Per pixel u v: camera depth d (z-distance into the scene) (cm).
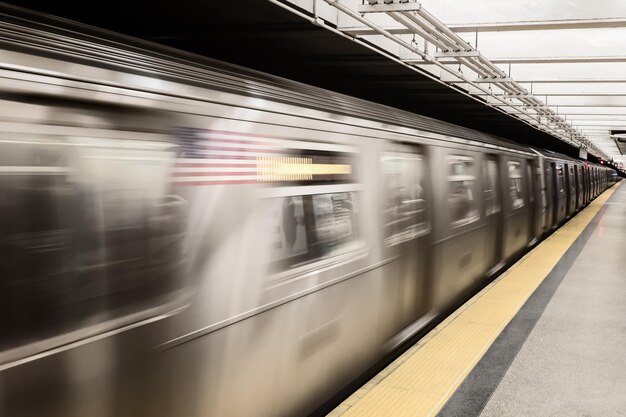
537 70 781
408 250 497
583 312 580
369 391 373
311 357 344
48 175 192
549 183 1367
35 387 186
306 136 339
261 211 295
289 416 327
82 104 204
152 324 229
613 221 1684
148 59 247
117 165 216
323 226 356
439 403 356
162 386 235
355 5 413
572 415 348
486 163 784
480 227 741
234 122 278
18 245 183
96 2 426
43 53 196
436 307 585
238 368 279
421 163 536
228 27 487
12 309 181
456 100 1009
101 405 209
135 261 222
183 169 246
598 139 2169
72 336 198
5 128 180
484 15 497
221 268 266
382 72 707
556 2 489
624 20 471
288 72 722
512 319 549
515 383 393
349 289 388
